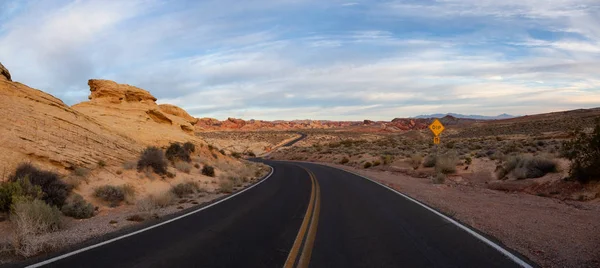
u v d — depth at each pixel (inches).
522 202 490.6
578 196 490.6
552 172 637.3
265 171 1439.5
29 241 279.9
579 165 531.8
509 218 373.7
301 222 386.6
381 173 1161.4
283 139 4872.0
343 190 695.1
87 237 324.8
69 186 504.7
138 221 416.2
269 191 724.7
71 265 234.2
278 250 272.4
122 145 817.5
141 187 665.6
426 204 492.4
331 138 4793.3
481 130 3732.8
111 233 337.7
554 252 249.4
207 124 7180.1
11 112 585.6
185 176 877.2
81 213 434.9
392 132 6102.4
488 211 420.8
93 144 706.2
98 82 1180.5
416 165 1149.1
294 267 229.9
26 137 558.6
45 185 452.4
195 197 648.4
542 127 3041.3
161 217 432.8
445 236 305.4
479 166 897.5
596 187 489.4
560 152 802.8
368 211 448.1
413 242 289.0
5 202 383.6
